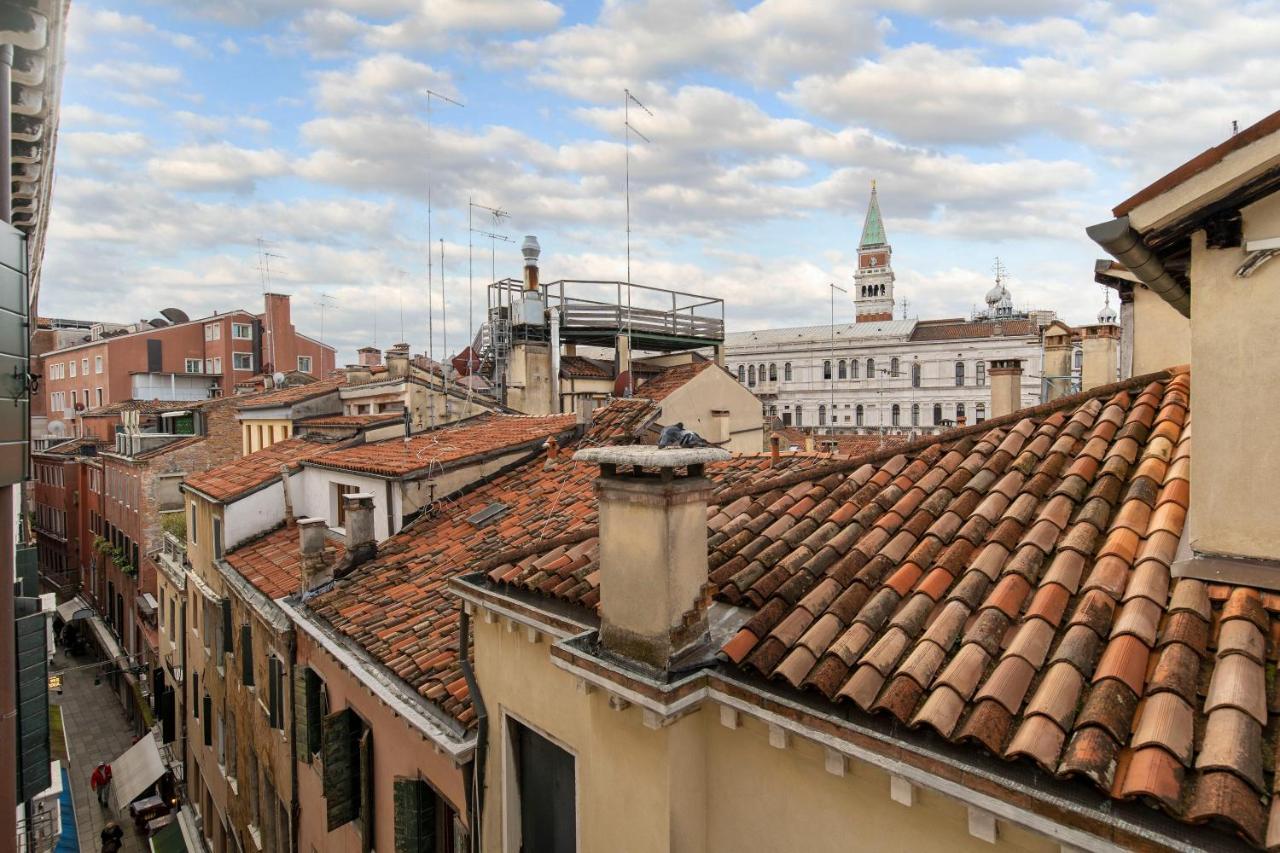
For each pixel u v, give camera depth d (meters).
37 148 6.57
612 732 4.42
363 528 10.22
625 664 4.19
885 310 83.69
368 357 31.44
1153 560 3.62
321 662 9.46
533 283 22.00
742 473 9.61
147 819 20.73
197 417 30.69
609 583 4.36
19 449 4.91
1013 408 9.91
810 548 4.80
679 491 4.02
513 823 6.02
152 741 22.59
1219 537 3.48
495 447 12.04
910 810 3.33
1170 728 2.67
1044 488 4.66
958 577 4.05
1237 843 2.35
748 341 71.12
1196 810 2.39
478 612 6.20
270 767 11.77
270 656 11.17
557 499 9.92
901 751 3.07
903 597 4.04
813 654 3.72
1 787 4.75
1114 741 2.71
